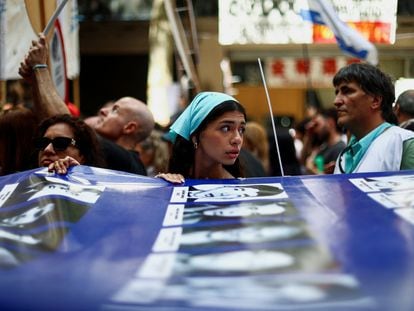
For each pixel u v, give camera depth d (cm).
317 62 1108
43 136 260
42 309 103
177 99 916
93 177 216
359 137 265
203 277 113
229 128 227
